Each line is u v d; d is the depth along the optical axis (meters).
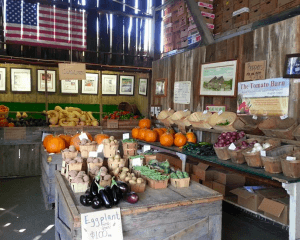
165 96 5.91
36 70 7.30
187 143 4.51
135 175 2.69
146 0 8.37
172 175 2.58
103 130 6.14
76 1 7.62
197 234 2.23
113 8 8.03
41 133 5.86
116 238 1.93
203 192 2.39
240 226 3.54
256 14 4.34
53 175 3.95
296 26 3.26
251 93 3.84
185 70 5.28
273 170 2.85
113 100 8.33
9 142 5.65
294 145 3.07
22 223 3.53
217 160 3.50
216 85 4.48
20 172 5.78
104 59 7.97
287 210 3.03
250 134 3.76
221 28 5.09
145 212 2.06
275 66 3.52
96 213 1.91
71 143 4.12
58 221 2.50
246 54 3.96
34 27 7.10
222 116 4.20
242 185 4.02
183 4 5.84
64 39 7.46
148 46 8.46
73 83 7.75
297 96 3.25
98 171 2.48
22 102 7.27
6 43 6.64
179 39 6.07
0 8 6.78
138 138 5.34
